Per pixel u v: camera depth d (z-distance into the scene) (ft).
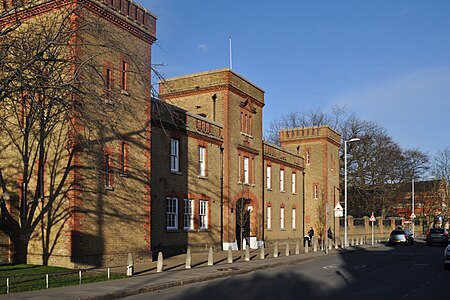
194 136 103.76
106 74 71.46
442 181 258.37
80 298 43.19
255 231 126.82
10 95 49.90
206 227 106.93
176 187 97.04
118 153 73.61
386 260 95.09
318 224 161.99
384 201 234.38
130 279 57.41
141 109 78.74
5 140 71.87
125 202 74.33
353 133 232.73
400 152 244.63
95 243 68.23
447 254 76.07
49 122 67.00
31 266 64.59
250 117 127.44
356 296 48.19
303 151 173.17
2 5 64.49
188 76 119.55
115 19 74.13
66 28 57.11
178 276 61.31
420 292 51.24
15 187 70.44
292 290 52.44
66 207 65.62
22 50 50.03
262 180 132.77
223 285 56.80
